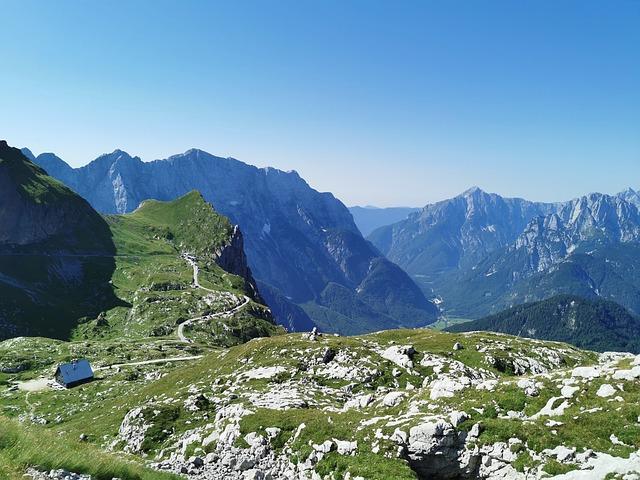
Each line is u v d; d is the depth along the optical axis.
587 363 78.50
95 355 163.38
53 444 21.86
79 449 24.09
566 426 31.33
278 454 40.19
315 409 47.91
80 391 115.12
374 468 33.00
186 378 81.81
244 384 66.62
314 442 38.75
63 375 124.00
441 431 33.75
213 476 40.47
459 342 83.44
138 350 170.12
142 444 52.66
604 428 30.17
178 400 65.38
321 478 35.12
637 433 28.92
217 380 70.94
